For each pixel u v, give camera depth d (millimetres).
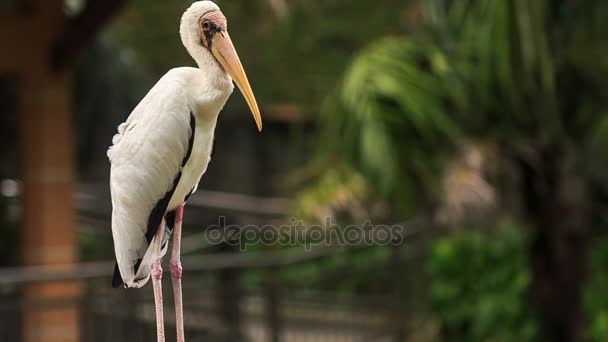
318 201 11789
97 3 11117
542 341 12734
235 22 12977
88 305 10133
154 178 5742
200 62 5672
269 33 12688
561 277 12328
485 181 11945
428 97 10562
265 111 19891
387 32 12031
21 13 11734
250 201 19000
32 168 11836
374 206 12289
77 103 15094
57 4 11781
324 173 11781
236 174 22797
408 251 14211
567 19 10617
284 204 14148
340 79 11438
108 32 15078
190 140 5719
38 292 11312
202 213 17578
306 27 12312
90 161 15734
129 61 15672
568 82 11180
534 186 12047
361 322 13344
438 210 11922
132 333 10109
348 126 10688
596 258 15133
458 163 11414
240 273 11570
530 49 10227
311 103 13148
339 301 13148
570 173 12039
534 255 12500
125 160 5801
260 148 22484
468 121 10891
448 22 10562
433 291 14578
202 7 5648
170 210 6059
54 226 11898
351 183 11609
